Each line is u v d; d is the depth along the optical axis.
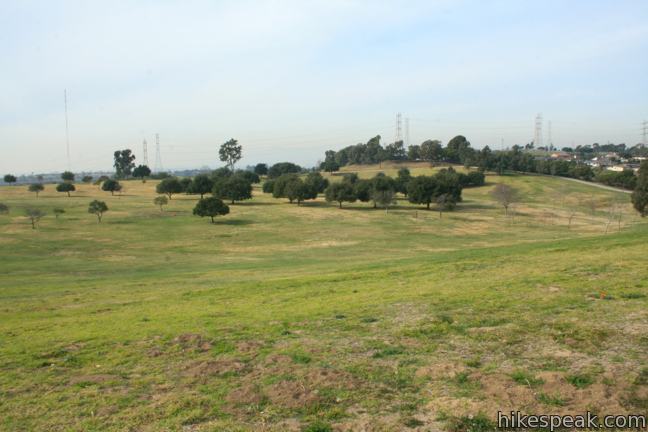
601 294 14.34
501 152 193.12
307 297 18.70
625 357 9.50
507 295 15.39
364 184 116.50
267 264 45.94
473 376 9.02
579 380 8.52
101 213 96.44
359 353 10.93
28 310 21.92
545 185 149.00
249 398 8.72
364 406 8.17
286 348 11.62
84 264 52.50
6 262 54.41
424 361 10.11
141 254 61.41
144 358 11.79
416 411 7.91
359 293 18.50
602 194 132.00
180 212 102.50
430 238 74.69
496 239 73.12
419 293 17.03
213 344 12.55
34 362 11.93
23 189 154.38
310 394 8.70
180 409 8.52
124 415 8.42
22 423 8.41
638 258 20.50
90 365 11.57
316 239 73.75
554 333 11.16
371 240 72.81
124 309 19.97
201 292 22.78
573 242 30.08
